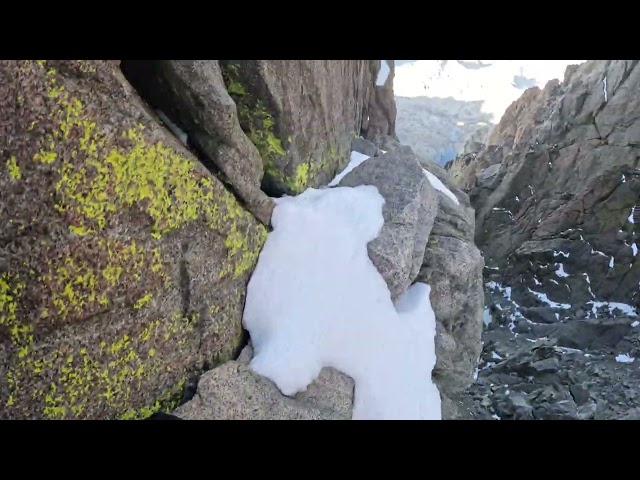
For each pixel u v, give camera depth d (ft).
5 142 9.21
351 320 14.28
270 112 15.66
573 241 49.98
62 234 9.79
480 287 19.94
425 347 15.70
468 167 70.69
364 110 30.94
